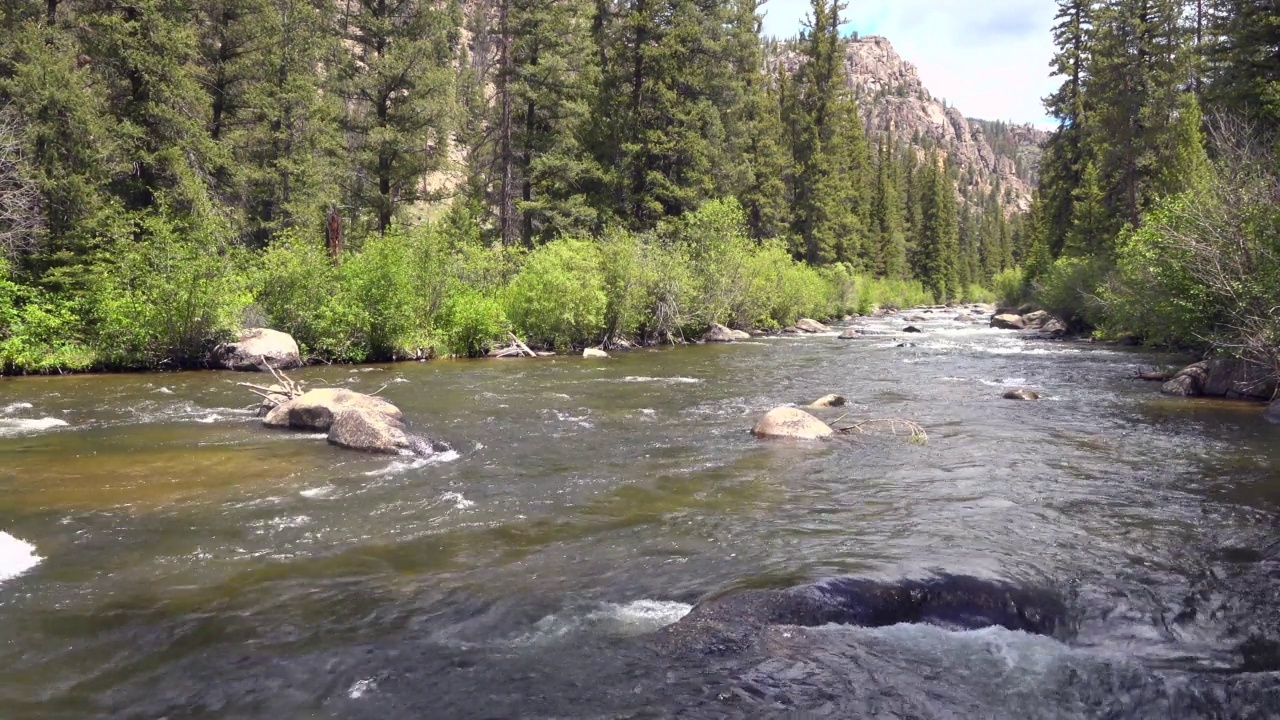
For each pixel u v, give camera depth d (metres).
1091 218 37.62
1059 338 31.02
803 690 4.04
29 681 4.00
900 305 68.38
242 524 6.73
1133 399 14.55
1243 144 18.05
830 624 4.93
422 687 4.00
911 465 9.20
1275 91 22.23
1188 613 5.05
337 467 8.84
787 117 56.56
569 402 13.94
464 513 7.17
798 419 10.96
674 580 5.54
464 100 42.28
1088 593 5.30
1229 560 5.93
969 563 5.78
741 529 6.74
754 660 4.37
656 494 7.89
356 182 32.19
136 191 22.66
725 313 31.81
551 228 35.38
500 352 23.30
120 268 18.66
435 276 22.84
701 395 14.95
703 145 36.12
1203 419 12.32
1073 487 8.18
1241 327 14.90
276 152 30.98
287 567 5.74
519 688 4.00
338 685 4.01
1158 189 30.22
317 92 33.31
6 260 18.16
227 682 4.03
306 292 21.12
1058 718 3.84
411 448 9.63
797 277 39.22
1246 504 7.49
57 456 9.22
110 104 22.53
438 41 34.12
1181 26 31.50
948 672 4.31
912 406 13.66
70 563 5.75
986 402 14.15
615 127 35.38
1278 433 11.14
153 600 5.09
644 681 4.09
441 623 4.80
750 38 44.34
